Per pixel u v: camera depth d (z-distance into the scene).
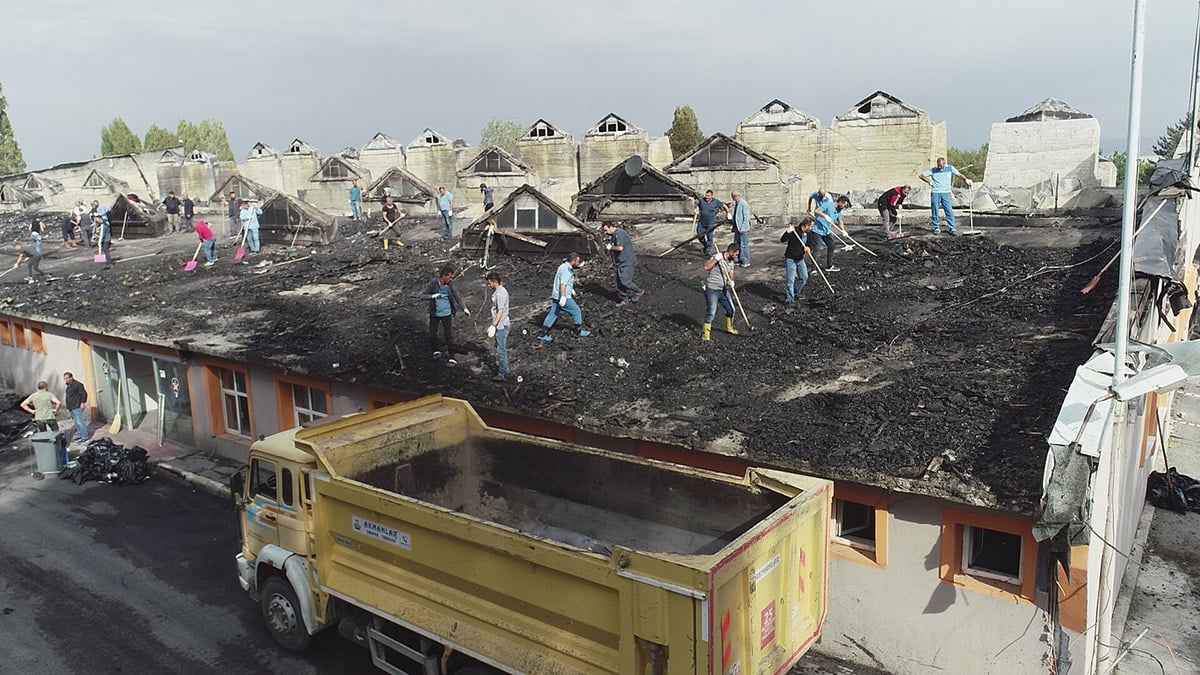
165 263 25.72
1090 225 17.38
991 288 14.41
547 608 7.38
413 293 18.92
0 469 17.81
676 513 9.04
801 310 14.82
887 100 27.77
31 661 10.30
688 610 6.37
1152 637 10.35
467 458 10.91
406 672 9.08
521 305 17.12
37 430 18.44
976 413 9.92
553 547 7.14
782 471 9.12
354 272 21.72
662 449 10.93
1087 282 13.86
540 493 10.23
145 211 31.55
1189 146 13.77
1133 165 7.58
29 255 28.89
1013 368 11.03
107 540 13.95
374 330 16.47
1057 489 7.61
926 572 9.27
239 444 17.34
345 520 9.08
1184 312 18.08
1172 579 11.83
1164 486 14.33
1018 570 9.05
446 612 8.20
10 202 49.88
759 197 25.56
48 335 21.75
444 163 38.03
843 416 10.38
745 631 6.92
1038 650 8.63
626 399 11.96
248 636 10.84
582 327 15.11
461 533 7.80
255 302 19.75
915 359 11.98
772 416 10.71
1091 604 8.55
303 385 15.66
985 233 18.03
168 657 10.37
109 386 20.55
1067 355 11.10
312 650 10.53
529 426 12.47
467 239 22.12
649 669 6.72
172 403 18.81
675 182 23.66
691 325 14.88
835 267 16.92
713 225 18.94
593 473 9.66
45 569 12.86
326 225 25.75
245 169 43.66
